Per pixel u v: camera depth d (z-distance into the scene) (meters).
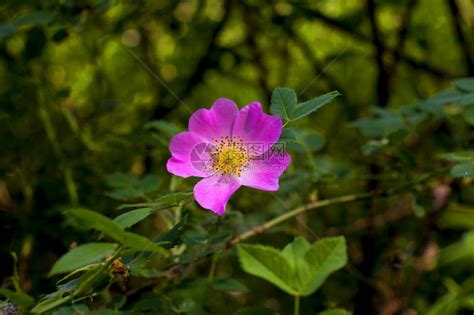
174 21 0.81
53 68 0.90
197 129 0.46
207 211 0.53
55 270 0.40
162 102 0.83
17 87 0.67
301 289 0.39
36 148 0.74
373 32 0.78
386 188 0.62
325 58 0.85
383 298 0.66
